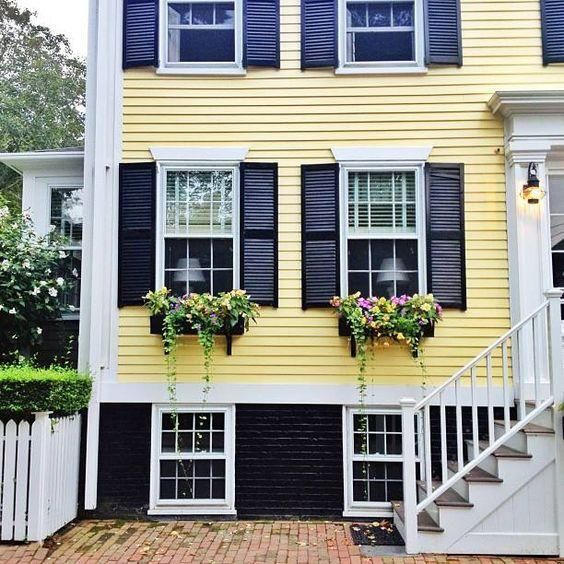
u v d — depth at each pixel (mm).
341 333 6180
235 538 5430
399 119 6484
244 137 6520
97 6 6707
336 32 6590
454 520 5035
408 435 5129
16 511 5070
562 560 4914
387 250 6430
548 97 6105
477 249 6316
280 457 6168
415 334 6004
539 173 6215
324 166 6410
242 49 6605
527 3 6586
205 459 6238
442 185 6371
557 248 6383
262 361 6238
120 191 6449
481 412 6121
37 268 6844
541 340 5938
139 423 6215
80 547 5141
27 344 6801
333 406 6203
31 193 7500
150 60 6531
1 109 17703
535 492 5035
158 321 6211
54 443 5363
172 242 6504
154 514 6086
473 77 6508
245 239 6359
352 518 6062
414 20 6703
